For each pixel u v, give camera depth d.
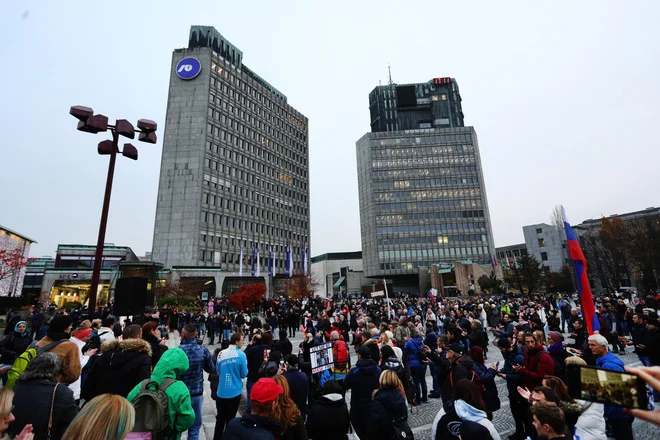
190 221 63.81
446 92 123.81
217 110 73.06
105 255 56.50
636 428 6.42
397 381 4.30
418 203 100.62
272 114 89.12
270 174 84.81
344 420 4.29
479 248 96.12
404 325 10.72
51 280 46.34
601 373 1.94
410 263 95.44
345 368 7.73
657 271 48.00
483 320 19.59
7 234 38.59
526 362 5.75
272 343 8.27
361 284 105.12
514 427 6.79
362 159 108.75
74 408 3.38
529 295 47.31
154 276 28.44
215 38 80.81
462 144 105.00
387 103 125.31
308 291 58.16
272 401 3.31
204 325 22.09
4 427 2.32
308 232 93.06
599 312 15.50
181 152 67.12
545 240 86.25
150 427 3.20
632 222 54.22
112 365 4.47
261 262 76.44
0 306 26.09
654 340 7.90
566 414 3.97
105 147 12.88
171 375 3.74
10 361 7.63
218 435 5.65
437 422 3.85
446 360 7.23
